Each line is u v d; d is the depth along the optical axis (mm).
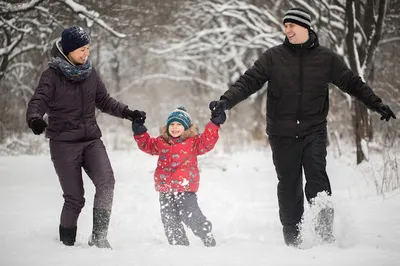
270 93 11430
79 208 11148
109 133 51219
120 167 29188
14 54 36781
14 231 12281
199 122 49562
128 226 13430
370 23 31047
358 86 11352
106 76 55875
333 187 20250
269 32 43625
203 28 48844
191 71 53469
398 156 24656
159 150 11672
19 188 20672
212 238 11203
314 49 11289
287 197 11289
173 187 11422
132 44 48156
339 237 11078
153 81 59812
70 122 11125
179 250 10055
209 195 19312
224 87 53219
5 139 38969
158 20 38500
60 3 29406
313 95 11203
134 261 9141
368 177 21297
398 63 44469
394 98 43750
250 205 17000
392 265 8758
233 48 49594
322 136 11273
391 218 12820
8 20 30250
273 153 11469
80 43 10945
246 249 10180
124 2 35281
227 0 46469
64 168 11094
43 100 10711
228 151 37719
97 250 10086
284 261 9148
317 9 40844
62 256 9602
